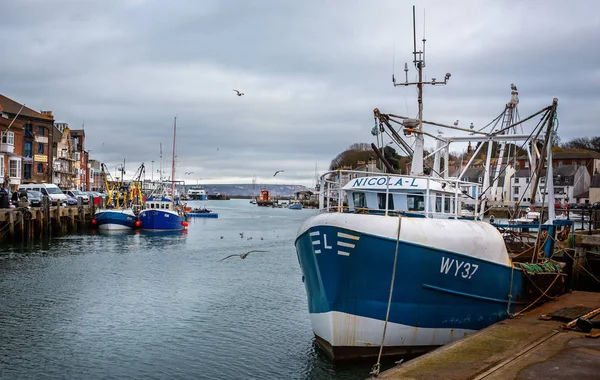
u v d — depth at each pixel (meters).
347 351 11.98
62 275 24.70
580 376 8.18
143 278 24.62
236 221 76.94
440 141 20.80
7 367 12.75
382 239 11.38
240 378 12.17
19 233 38.41
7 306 18.53
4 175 52.41
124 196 61.06
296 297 20.78
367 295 11.68
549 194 16.20
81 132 99.38
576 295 16.16
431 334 12.24
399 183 13.33
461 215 13.48
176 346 14.46
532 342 10.25
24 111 62.38
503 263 13.06
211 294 21.22
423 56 15.35
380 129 15.23
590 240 20.09
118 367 12.88
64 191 61.78
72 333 15.55
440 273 11.95
